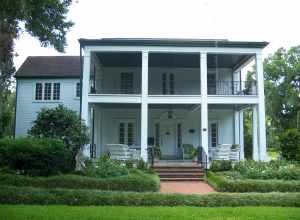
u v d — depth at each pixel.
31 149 14.73
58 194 10.23
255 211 9.00
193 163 18.94
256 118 21.45
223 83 24.12
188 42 19.28
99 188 13.16
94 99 19.41
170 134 24.12
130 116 24.11
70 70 25.67
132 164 17.67
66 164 15.59
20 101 24.95
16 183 13.07
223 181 13.61
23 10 10.71
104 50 19.33
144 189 13.23
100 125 23.81
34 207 9.20
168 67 24.41
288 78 40.66
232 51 19.59
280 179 14.41
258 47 19.72
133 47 19.42
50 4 13.08
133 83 24.25
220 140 24.05
